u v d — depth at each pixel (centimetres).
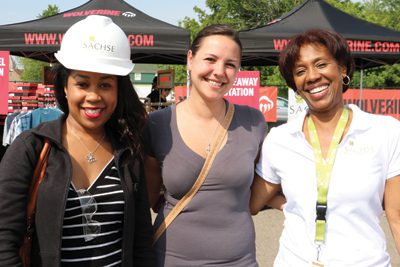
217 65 226
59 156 180
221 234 222
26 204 173
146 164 236
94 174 190
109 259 187
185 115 235
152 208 251
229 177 222
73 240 179
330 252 198
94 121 189
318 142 208
